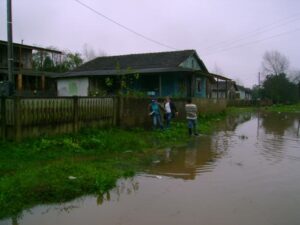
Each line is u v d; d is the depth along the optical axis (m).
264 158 10.39
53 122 10.52
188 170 8.63
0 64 31.34
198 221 5.29
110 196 6.46
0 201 5.64
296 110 47.19
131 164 9.09
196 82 28.78
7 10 13.41
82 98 11.73
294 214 5.61
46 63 43.47
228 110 41.81
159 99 17.11
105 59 31.94
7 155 8.41
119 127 13.88
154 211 5.71
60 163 8.25
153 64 27.47
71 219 5.37
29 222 5.22
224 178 7.86
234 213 5.63
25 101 9.49
